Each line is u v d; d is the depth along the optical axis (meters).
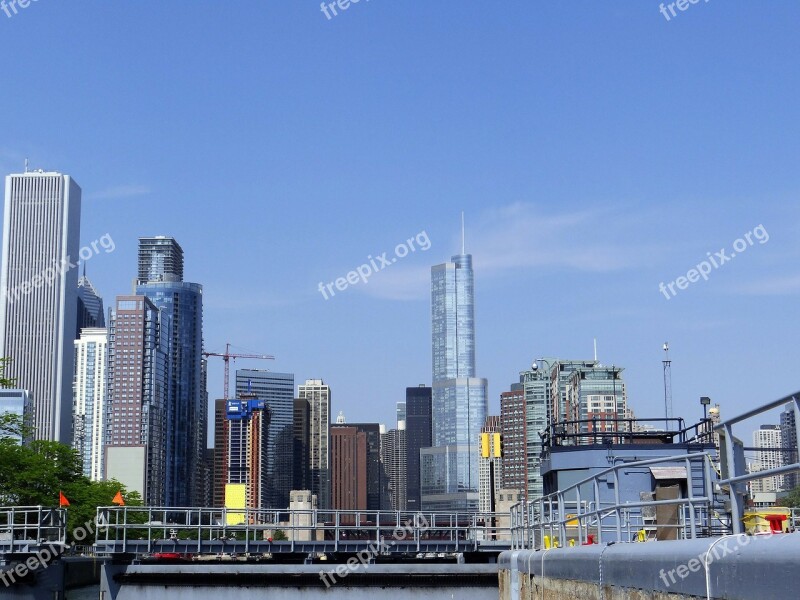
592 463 40.00
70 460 89.50
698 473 38.47
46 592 44.28
